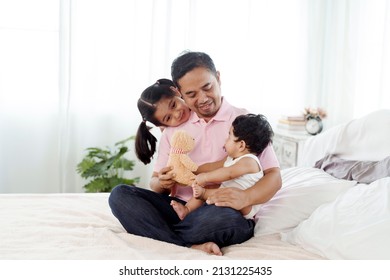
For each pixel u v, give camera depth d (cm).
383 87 244
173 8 280
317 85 298
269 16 292
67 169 276
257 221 143
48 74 273
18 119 272
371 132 185
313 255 121
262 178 134
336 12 280
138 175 293
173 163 139
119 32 277
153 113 143
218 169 132
